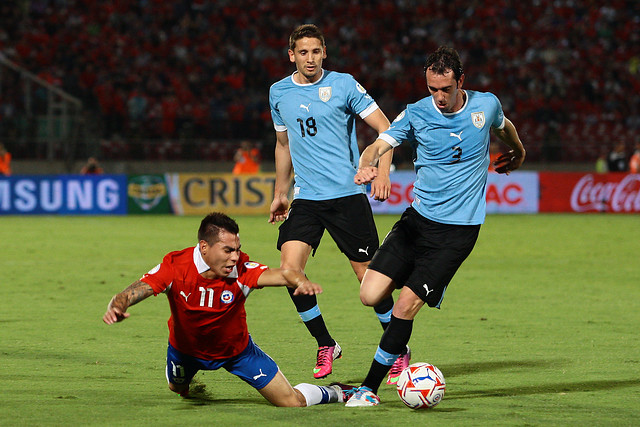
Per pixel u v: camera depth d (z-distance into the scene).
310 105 21.30
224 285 16.08
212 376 20.50
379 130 21.27
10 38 106.75
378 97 109.56
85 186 81.00
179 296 16.09
